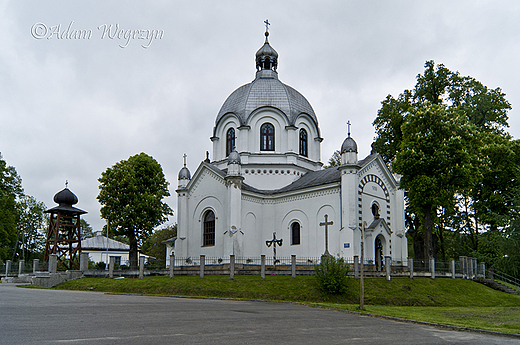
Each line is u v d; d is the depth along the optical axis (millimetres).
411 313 25000
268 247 49531
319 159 56500
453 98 56250
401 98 58969
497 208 53000
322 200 46188
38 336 12742
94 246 84562
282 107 54031
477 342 15156
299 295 32469
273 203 50875
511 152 50375
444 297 35250
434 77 55844
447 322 20953
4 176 72250
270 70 59688
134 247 62156
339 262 33406
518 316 24797
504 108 56406
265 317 19578
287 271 40562
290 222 48875
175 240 52562
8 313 18031
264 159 52875
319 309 25578
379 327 18094
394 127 56969
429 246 45125
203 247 50188
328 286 32344
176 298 30953
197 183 52406
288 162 52469
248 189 49125
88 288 37688
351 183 43469
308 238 46906
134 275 42719
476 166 46812
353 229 42406
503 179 51625
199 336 13570
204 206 51000
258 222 50062
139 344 11938
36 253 97312
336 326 17688
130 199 61438
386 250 45375
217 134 55938
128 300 26812
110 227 61375
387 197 49000
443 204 44531
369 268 42656
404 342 14398
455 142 43812
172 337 13195
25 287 38656
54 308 20391
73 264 54219
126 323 15867
